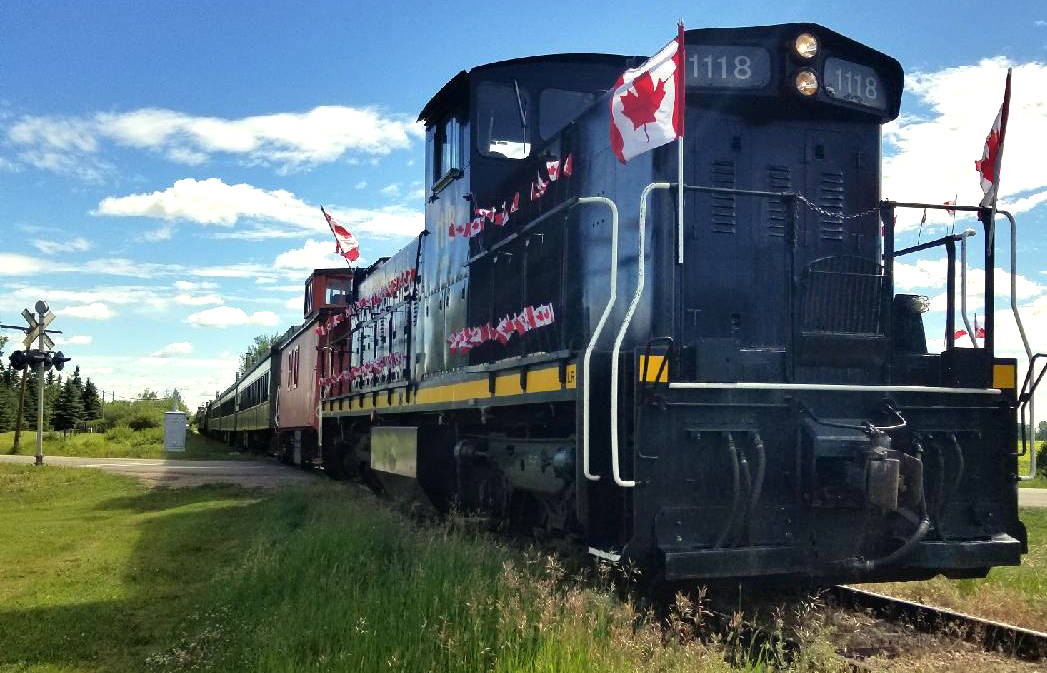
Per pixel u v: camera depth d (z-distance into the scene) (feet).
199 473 61.67
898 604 19.61
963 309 19.80
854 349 18.38
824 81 19.93
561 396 19.52
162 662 16.01
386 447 34.71
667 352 16.47
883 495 16.26
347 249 41.81
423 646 14.84
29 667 16.24
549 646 13.78
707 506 16.58
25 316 71.72
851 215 20.85
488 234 27.71
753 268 20.06
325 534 23.34
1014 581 23.50
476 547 20.83
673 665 14.10
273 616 17.70
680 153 17.52
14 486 51.19
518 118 28.32
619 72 29.09
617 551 16.94
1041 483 75.25
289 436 76.69
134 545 28.89
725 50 19.84
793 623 18.22
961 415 18.49
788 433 17.20
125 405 275.80
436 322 31.94
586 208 22.43
